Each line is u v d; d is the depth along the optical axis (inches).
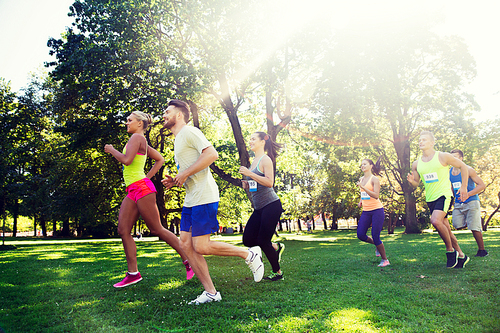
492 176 949.2
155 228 147.3
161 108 502.0
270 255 153.3
